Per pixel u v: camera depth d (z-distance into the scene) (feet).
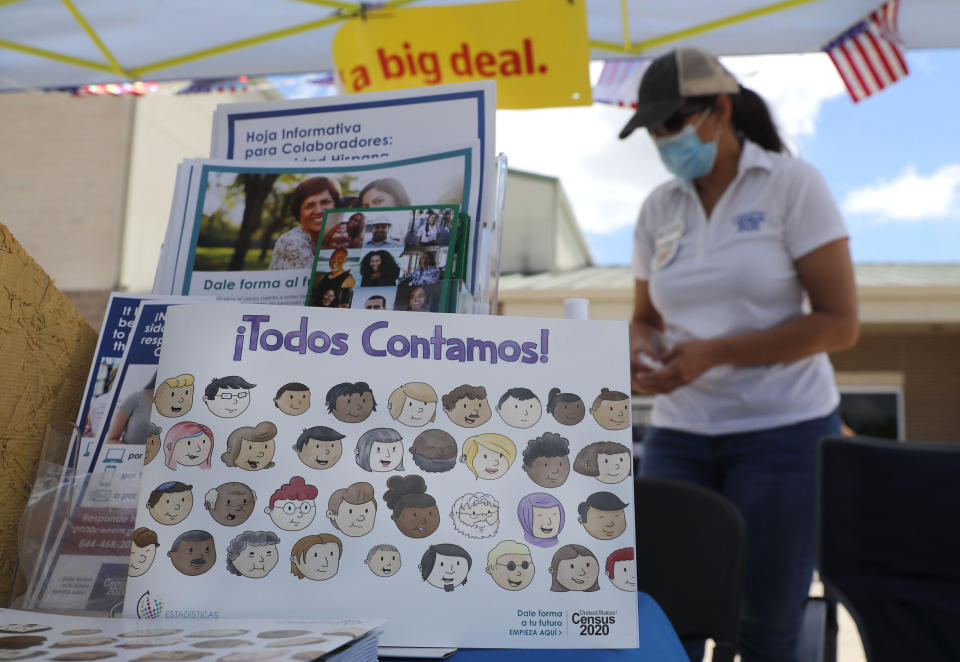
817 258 5.94
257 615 1.49
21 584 1.79
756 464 5.89
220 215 2.32
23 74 9.61
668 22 8.39
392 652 1.47
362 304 2.00
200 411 1.57
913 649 4.31
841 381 33.73
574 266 31.91
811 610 4.64
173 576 1.50
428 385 1.61
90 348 2.25
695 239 6.51
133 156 24.85
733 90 6.01
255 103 2.51
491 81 2.31
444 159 2.22
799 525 5.71
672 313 6.66
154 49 9.18
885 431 33.24
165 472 1.55
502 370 1.62
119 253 24.21
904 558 4.44
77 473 1.85
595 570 1.53
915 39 8.10
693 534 5.29
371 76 7.83
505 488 1.56
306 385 1.59
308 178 2.31
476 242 2.11
